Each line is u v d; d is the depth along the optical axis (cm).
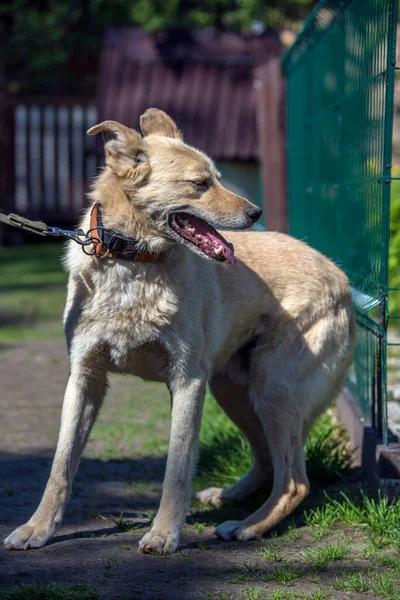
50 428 862
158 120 607
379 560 505
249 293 599
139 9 2744
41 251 2514
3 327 1470
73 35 2794
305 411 604
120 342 535
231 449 732
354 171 727
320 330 615
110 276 527
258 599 443
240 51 2262
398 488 589
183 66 2238
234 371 623
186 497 535
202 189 539
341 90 802
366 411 707
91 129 532
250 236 640
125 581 464
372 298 635
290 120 1247
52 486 532
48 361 1217
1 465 727
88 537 542
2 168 2606
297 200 1162
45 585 450
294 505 579
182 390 548
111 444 808
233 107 2128
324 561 502
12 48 2794
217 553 521
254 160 2045
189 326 542
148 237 528
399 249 1288
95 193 547
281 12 2706
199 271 567
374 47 640
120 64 2275
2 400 985
